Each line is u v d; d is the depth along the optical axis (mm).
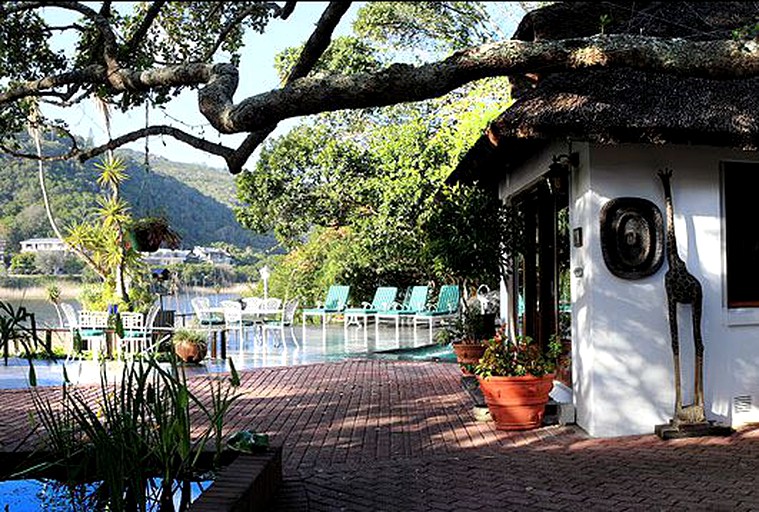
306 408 9164
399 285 24188
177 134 5359
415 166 21031
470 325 11055
